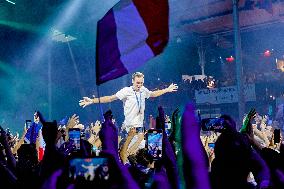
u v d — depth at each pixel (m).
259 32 27.98
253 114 3.84
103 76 3.94
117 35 4.05
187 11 22.53
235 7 17.50
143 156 3.86
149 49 4.05
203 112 23.95
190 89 24.44
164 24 4.03
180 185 2.80
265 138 5.81
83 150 2.79
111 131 3.03
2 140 3.89
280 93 23.00
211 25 24.84
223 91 23.22
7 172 3.56
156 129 3.79
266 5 20.47
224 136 3.46
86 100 7.15
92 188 2.08
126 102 7.64
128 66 4.02
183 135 2.81
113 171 2.22
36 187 3.14
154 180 3.34
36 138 5.77
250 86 22.72
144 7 4.05
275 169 3.48
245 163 3.37
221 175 3.39
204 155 2.79
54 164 3.04
